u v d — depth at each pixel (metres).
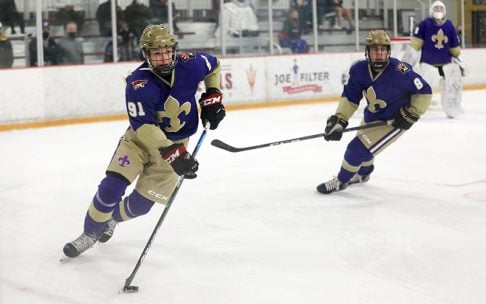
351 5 25.62
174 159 5.61
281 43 24.22
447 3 27.38
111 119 19.20
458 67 17.50
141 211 6.41
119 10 20.61
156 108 5.88
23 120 17.62
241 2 23.33
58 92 18.22
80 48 20.17
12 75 17.41
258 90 22.14
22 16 19.69
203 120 6.27
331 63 24.11
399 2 26.53
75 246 6.18
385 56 7.95
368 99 8.46
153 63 5.55
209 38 22.80
